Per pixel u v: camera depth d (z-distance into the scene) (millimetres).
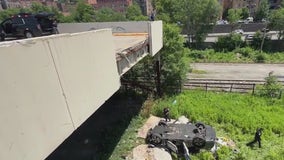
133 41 13820
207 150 12695
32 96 4273
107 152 12719
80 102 6027
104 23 17656
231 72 28875
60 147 13883
